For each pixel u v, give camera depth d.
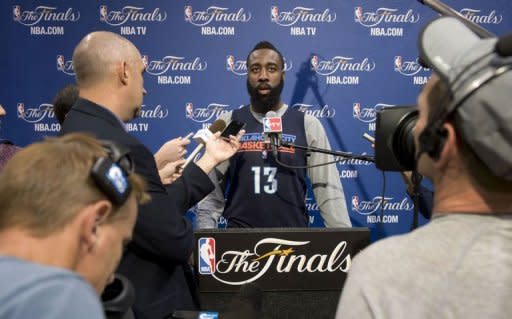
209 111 3.27
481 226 0.72
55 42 3.21
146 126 3.28
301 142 2.62
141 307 1.47
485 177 0.73
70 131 1.44
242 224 2.57
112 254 0.76
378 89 3.27
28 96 3.23
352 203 3.34
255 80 2.65
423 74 3.26
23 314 0.58
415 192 1.75
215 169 2.61
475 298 0.68
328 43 3.23
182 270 1.66
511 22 3.23
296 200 2.57
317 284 1.51
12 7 3.18
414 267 0.72
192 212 3.28
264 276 1.51
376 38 3.23
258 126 2.68
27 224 0.68
